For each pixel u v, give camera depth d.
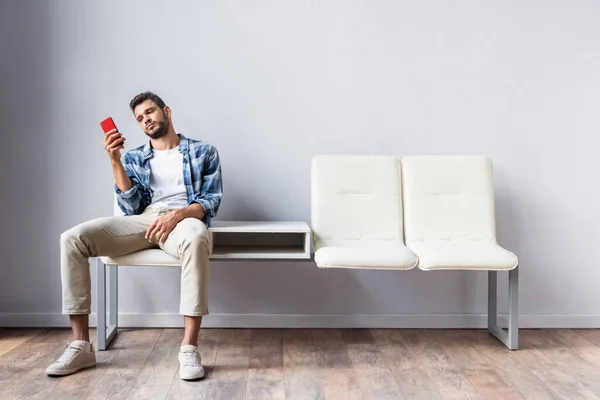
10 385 1.97
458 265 2.31
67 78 2.76
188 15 2.77
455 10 2.82
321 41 2.80
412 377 2.10
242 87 2.80
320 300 2.83
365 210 2.58
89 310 2.18
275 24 2.79
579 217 2.82
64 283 2.16
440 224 2.58
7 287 2.79
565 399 1.90
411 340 2.61
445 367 2.21
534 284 2.83
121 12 2.76
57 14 2.74
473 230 2.58
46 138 2.76
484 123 2.83
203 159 2.50
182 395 1.89
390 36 2.81
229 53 2.79
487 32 2.82
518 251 2.84
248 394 1.91
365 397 1.90
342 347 2.48
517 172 2.85
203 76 2.79
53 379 2.04
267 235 2.76
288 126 2.81
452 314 2.84
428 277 2.84
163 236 2.24
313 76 2.81
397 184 2.62
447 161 2.65
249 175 2.82
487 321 2.84
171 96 2.79
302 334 2.70
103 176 2.78
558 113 2.84
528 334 2.72
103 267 2.39
